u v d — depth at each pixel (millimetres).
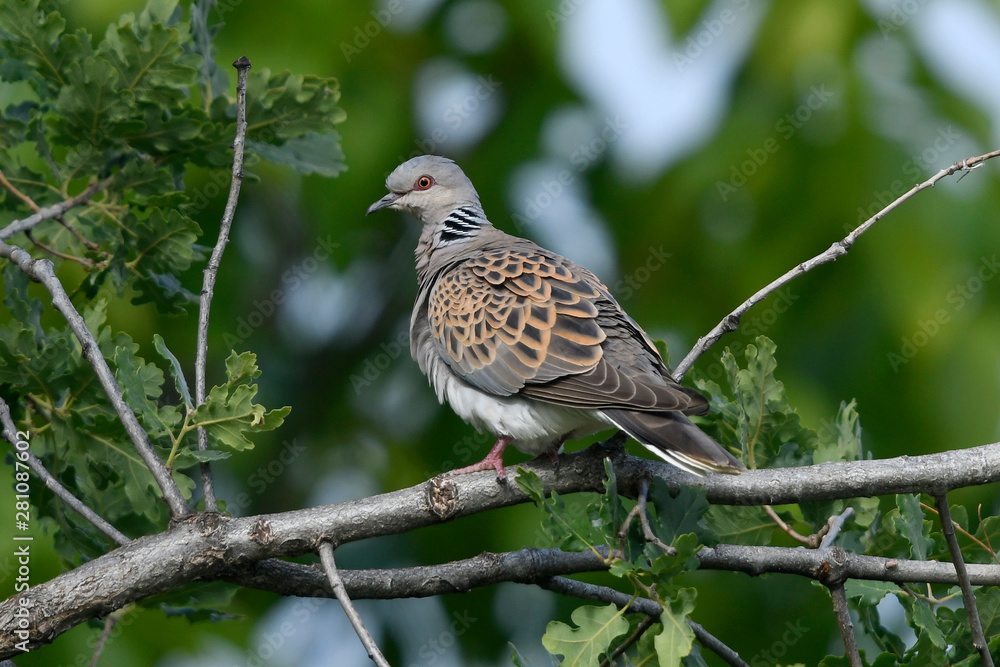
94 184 8375
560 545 6004
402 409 14703
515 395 8242
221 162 8734
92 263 8148
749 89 11844
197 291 10078
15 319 7895
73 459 7562
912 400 10984
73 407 7504
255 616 12758
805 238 11352
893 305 10922
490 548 12422
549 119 13609
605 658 6715
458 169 11664
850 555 7121
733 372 7691
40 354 7230
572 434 8430
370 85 13031
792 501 6930
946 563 7059
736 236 11844
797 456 7707
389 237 15367
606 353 8055
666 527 6410
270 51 12297
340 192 12961
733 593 12109
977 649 6426
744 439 7562
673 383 7391
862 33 11523
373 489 13930
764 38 11750
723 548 7125
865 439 11203
